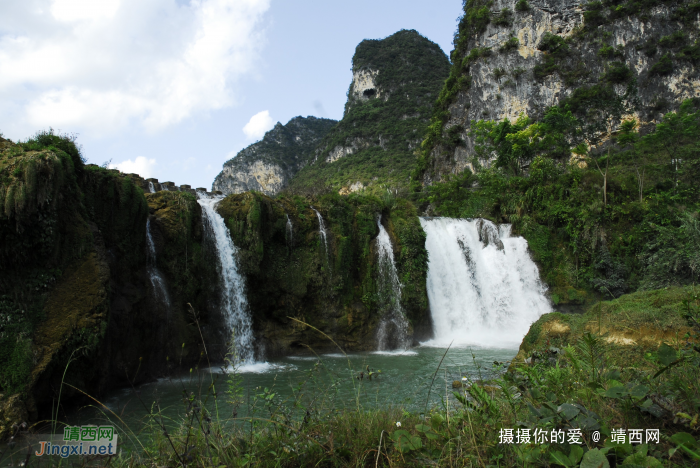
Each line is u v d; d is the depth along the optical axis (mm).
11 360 9250
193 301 16453
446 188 43500
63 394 10000
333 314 20547
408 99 124812
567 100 62406
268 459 3943
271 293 19531
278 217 19828
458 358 18016
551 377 5000
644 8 65500
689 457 3146
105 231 13391
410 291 22859
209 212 18188
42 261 10484
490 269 29031
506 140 48844
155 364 14578
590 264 29625
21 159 10188
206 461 3826
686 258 25031
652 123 60594
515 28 70938
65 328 10180
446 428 4191
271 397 5066
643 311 9297
